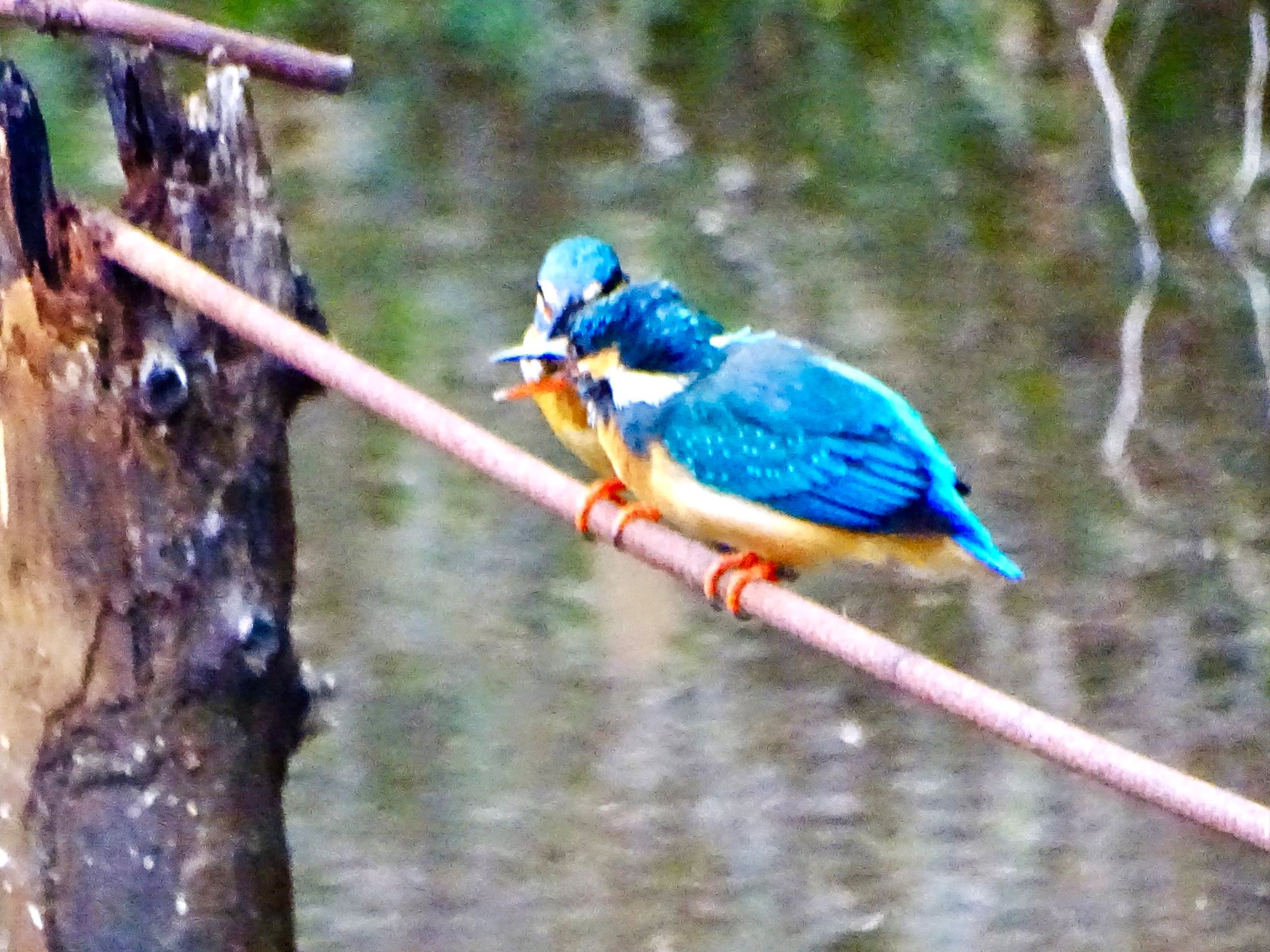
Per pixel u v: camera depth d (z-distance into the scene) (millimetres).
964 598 10305
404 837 9820
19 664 4457
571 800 10016
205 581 4559
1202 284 10672
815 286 10195
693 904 10070
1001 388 10414
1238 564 10602
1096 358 10547
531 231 9906
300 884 9695
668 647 10070
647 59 10047
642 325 5199
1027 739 3506
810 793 10203
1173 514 10570
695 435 5078
